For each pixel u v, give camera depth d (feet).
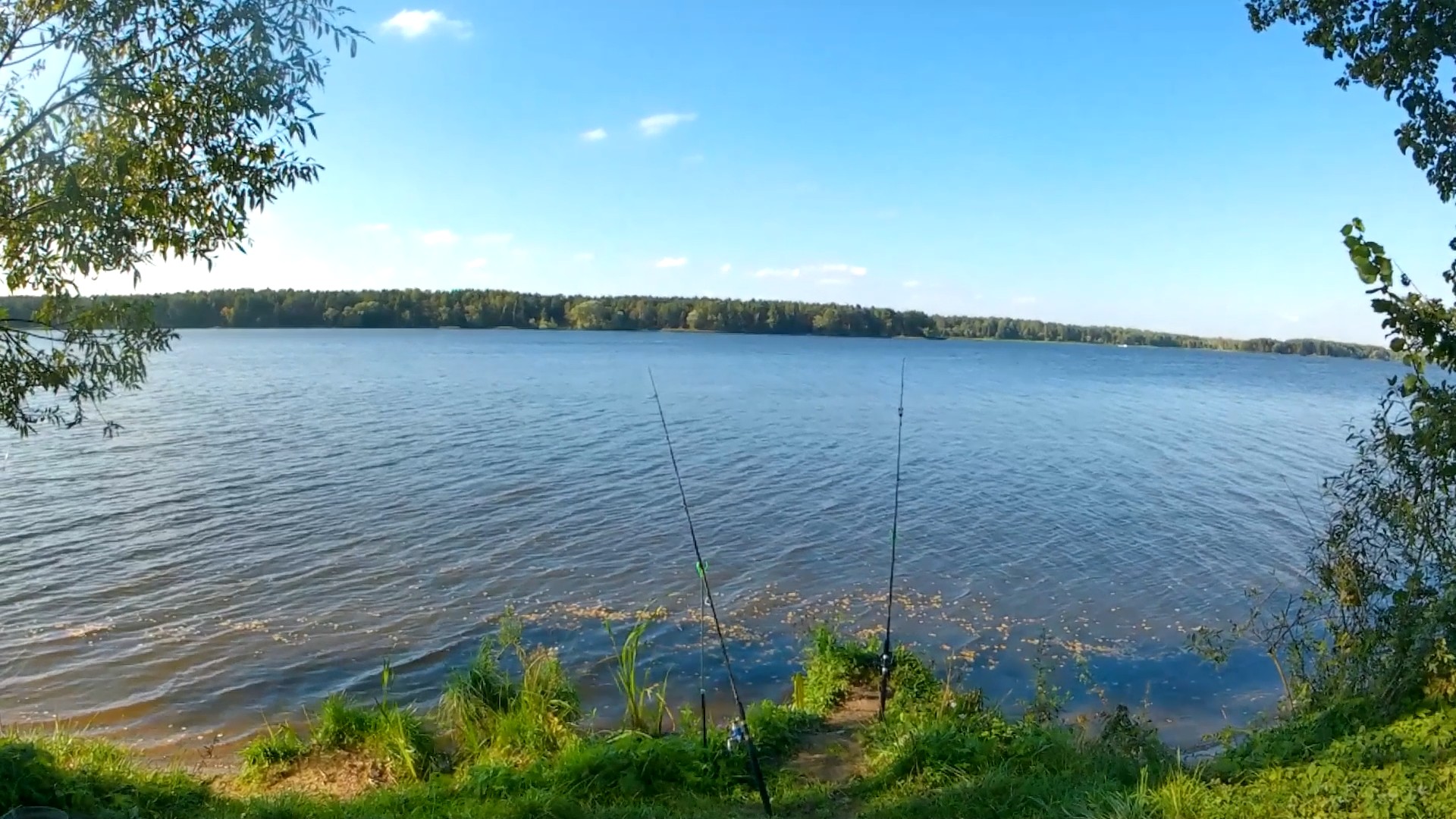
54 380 16.97
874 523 64.90
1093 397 187.52
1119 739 24.21
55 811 18.33
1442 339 16.94
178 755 30.53
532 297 569.64
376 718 29.73
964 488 78.23
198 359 256.32
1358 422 144.25
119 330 17.79
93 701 35.09
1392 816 14.89
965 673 38.37
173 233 16.97
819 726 28.37
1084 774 20.59
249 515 63.77
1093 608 47.09
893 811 20.01
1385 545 22.52
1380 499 21.62
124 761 25.77
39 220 15.92
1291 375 335.47
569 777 23.39
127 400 138.72
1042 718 28.32
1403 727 18.22
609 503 69.67
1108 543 60.23
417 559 54.13
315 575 50.80
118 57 16.07
